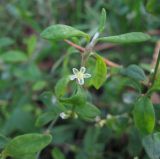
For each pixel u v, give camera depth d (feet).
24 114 0.48
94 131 0.46
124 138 0.51
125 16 0.60
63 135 0.49
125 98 0.47
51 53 0.62
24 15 0.61
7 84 0.58
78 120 0.51
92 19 0.63
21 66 0.60
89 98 0.41
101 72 0.32
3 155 0.30
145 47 0.60
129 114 0.42
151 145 0.35
